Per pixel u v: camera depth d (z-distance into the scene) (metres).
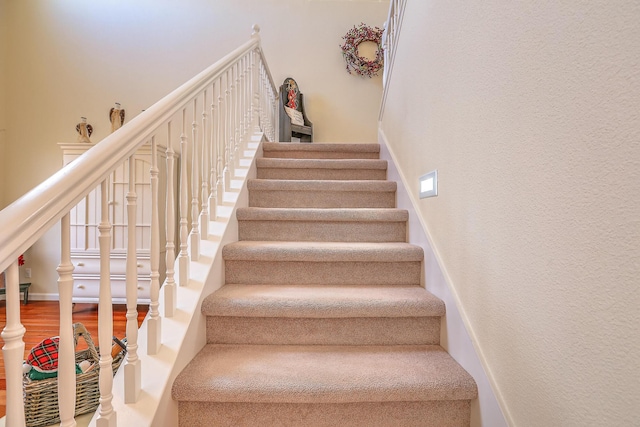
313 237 1.92
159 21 4.03
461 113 1.24
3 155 3.90
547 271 0.77
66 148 3.49
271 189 2.15
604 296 0.62
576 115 0.68
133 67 4.01
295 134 3.93
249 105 2.52
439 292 1.41
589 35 0.64
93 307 3.38
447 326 1.32
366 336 1.38
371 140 4.20
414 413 1.11
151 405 0.95
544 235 0.78
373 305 1.35
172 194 1.24
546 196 0.77
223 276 1.62
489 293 1.03
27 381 1.20
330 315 1.35
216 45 4.06
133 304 0.97
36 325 2.94
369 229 1.93
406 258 1.63
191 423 1.09
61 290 0.71
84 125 3.82
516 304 0.89
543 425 0.79
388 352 1.31
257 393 1.05
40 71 3.95
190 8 4.05
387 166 2.46
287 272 1.65
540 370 0.80
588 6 0.64
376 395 1.07
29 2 3.93
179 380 1.08
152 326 1.09
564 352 0.72
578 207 0.68
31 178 3.92
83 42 3.98
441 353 1.30
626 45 0.57
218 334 1.38
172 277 1.24
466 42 1.19
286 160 2.42
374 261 1.64
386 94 2.62
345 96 4.18
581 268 0.67
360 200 2.21
